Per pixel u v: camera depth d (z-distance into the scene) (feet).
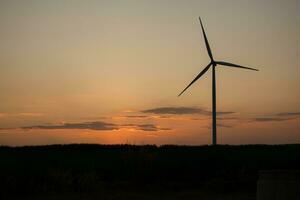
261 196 71.15
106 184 155.43
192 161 177.37
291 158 180.04
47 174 153.28
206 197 141.69
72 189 147.43
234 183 156.46
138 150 185.47
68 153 188.44
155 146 199.93
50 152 189.26
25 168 160.35
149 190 151.74
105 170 167.53
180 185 156.97
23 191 142.82
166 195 145.48
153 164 173.68
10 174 152.56
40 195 140.77
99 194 143.74
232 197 140.67
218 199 137.80
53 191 145.28
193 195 144.87
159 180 162.09
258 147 198.39
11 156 180.24
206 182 159.33
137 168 167.94
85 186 148.25
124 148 196.03
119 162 174.70
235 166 171.83
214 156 181.98
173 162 176.24
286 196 66.74
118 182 157.99
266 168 168.96
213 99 197.16
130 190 150.82
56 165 167.02
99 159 178.09
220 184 155.84
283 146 201.77
